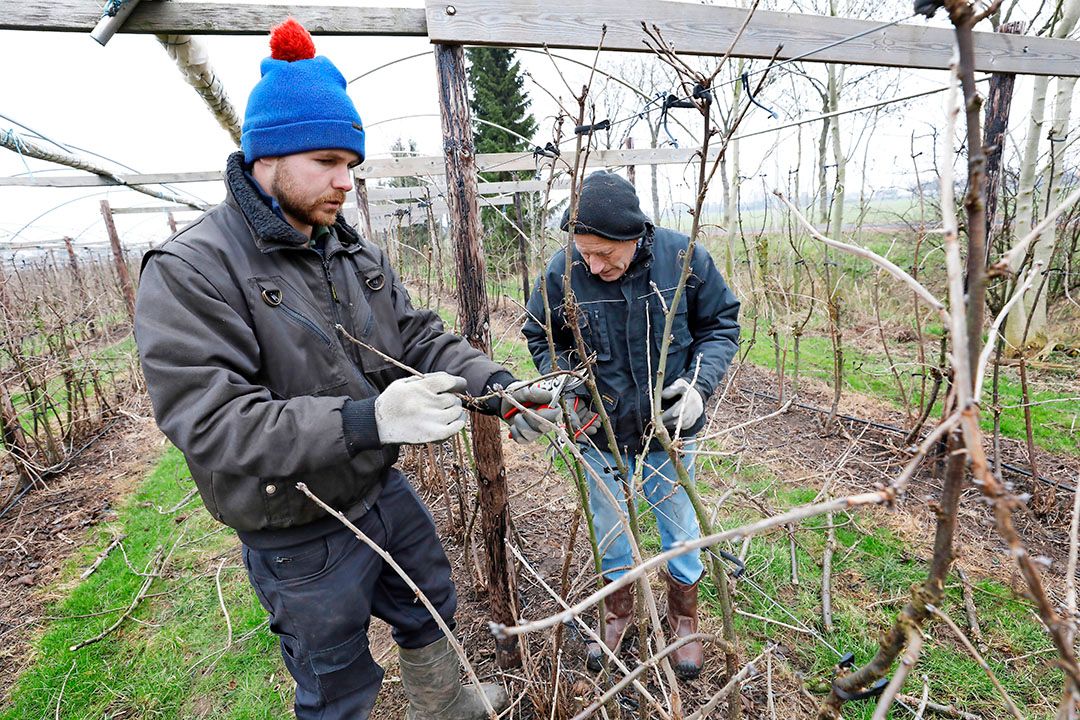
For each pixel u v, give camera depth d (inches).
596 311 64.9
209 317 42.5
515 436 54.8
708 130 32.5
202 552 122.2
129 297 333.4
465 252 63.4
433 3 57.7
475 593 94.1
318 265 49.3
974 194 18.7
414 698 64.8
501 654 75.2
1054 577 90.7
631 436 68.6
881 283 266.8
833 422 149.9
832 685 29.0
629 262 61.9
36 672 92.0
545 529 112.7
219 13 58.6
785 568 95.4
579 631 74.2
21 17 54.7
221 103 109.3
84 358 203.5
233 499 46.2
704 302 67.6
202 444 40.5
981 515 107.9
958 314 18.7
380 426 41.4
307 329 47.4
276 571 49.9
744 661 75.6
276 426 40.4
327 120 45.1
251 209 45.3
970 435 18.7
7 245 280.8
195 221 46.4
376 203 332.2
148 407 234.4
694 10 73.1
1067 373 182.7
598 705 31.2
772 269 263.4
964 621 82.7
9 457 178.2
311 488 47.6
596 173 59.5
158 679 88.1
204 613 102.5
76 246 437.1
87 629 100.8
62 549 129.6
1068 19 191.3
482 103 598.9
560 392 51.7
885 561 96.3
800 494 118.3
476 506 90.5
